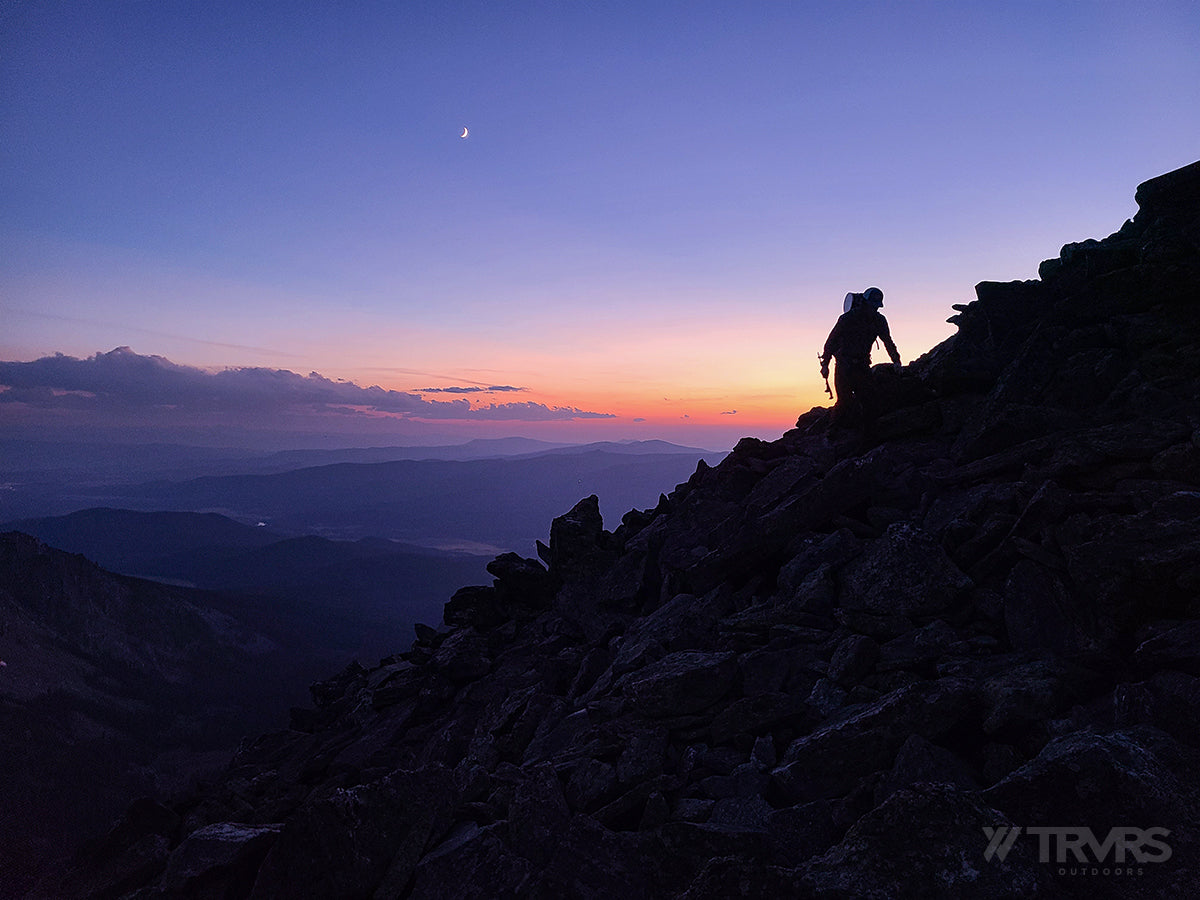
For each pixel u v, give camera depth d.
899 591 9.23
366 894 7.58
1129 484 9.44
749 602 11.66
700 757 8.20
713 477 16.20
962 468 11.77
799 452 15.80
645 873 6.50
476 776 9.02
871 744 7.15
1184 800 5.33
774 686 8.98
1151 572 7.48
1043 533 9.16
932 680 8.11
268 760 15.76
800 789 7.08
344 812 7.84
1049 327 13.24
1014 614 8.59
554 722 10.92
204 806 12.19
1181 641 6.95
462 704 13.54
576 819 7.29
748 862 5.59
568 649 13.48
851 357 14.28
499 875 7.02
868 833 5.50
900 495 11.99
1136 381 11.72
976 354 13.73
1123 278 12.87
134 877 10.12
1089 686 7.42
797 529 12.03
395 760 13.01
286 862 7.74
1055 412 11.85
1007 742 7.11
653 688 8.98
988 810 5.41
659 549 14.44
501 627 15.77
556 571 15.87
